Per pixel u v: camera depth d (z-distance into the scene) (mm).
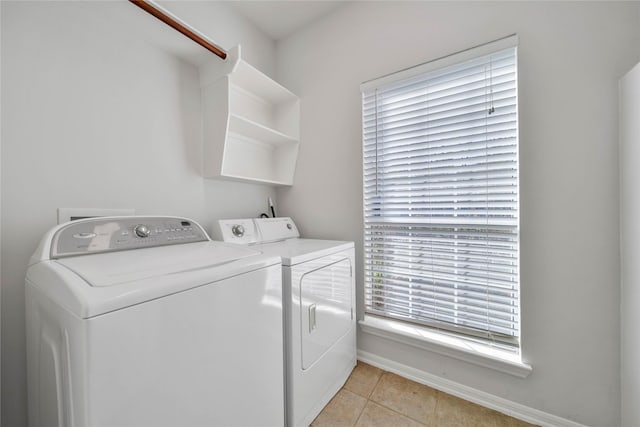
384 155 1688
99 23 1191
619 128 1059
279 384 1055
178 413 685
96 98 1183
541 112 1208
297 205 2113
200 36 1342
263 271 973
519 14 1249
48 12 1045
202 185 1649
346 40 1828
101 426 543
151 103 1393
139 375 606
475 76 1375
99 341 542
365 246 1782
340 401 1429
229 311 832
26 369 958
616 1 1063
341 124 1862
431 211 1522
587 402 1147
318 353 1330
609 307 1097
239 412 867
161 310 651
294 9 1868
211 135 1601
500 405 1338
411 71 1521
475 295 1404
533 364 1254
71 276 643
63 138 1086
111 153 1233
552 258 1203
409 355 1615
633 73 964
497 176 1319
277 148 2174
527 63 1232
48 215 1048
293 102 2088
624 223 1031
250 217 1968
